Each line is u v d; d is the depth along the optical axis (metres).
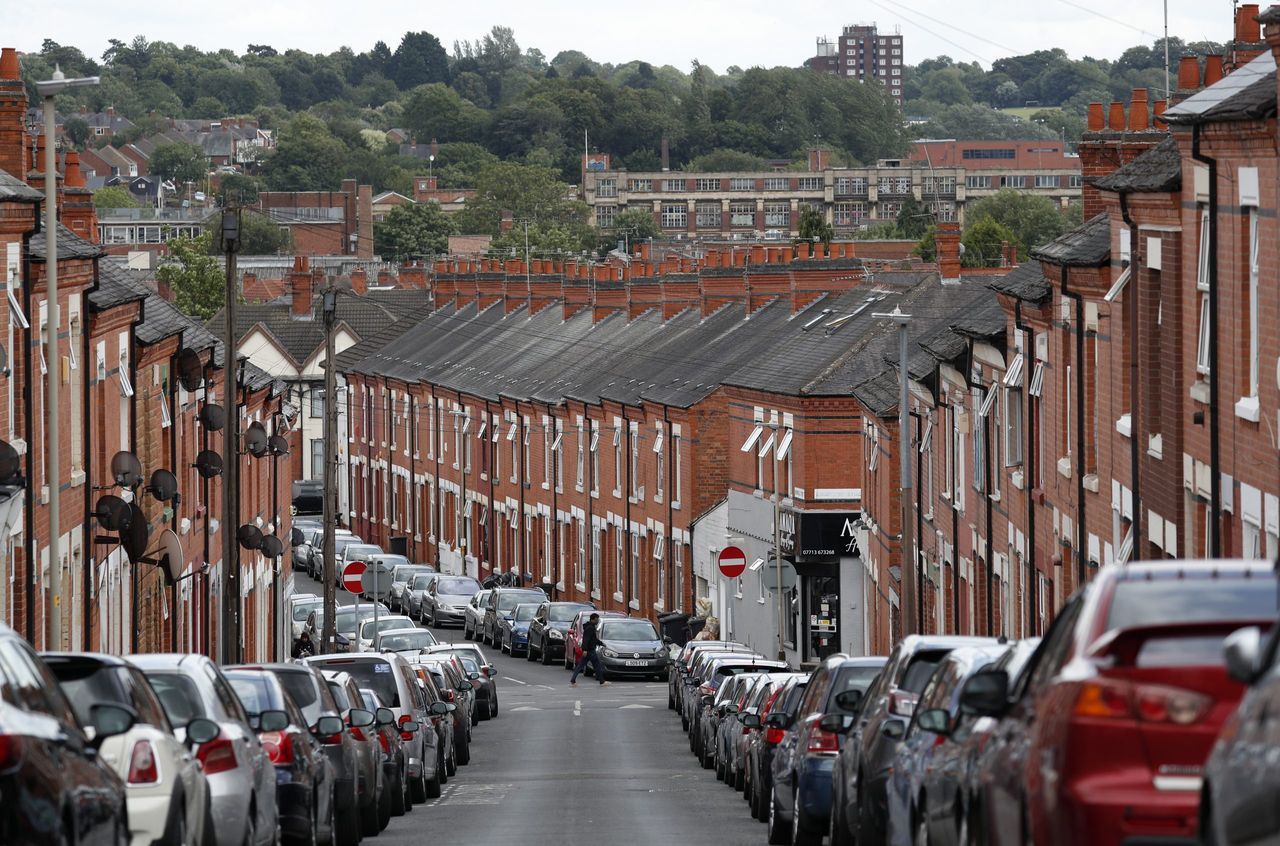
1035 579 97.31
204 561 135.25
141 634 113.25
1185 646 27.31
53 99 75.94
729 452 182.25
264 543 145.38
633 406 198.38
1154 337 76.19
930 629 129.38
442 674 103.12
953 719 39.22
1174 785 26.30
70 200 120.06
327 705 61.12
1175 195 72.06
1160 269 74.69
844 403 158.75
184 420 128.12
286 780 50.81
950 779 37.28
